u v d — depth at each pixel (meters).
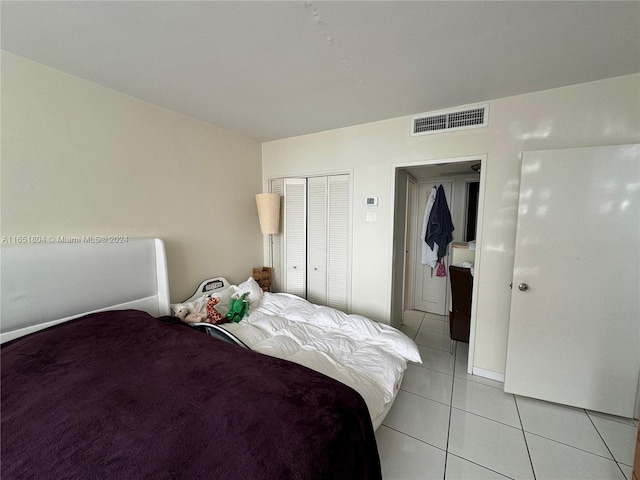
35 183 1.55
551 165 1.84
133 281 1.94
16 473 0.78
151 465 0.79
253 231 3.20
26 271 1.44
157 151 2.17
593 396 1.84
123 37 1.34
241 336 1.83
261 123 2.60
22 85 1.49
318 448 0.88
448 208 3.50
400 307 3.32
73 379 1.17
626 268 1.71
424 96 2.04
